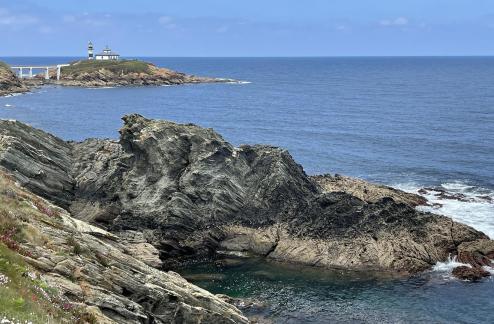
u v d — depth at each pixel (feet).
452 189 291.99
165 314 118.21
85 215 223.92
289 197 227.61
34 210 122.83
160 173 226.79
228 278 189.06
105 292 101.96
